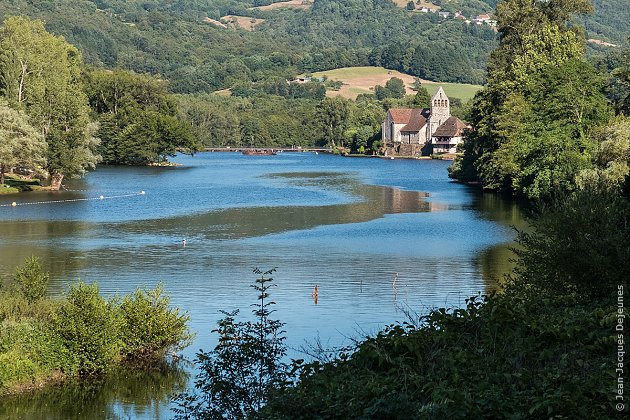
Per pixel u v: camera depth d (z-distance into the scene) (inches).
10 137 3988.7
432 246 2395.4
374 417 714.2
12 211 3277.6
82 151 4377.5
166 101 7145.7
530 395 716.7
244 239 2536.9
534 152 3459.6
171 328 1373.0
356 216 3149.6
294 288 1802.4
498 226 2844.5
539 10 4675.2
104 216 3127.5
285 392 792.3
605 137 2942.9
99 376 1291.8
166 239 2532.0
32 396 1217.4
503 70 4404.5
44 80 4990.2
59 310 1364.4
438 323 912.9
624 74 3609.7
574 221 1096.2
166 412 1150.3
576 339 856.9
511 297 1053.8
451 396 705.0
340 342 1338.6
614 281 1041.5
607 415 677.3
